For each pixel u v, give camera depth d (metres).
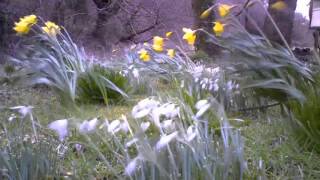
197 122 0.55
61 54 1.25
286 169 0.62
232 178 0.51
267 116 0.91
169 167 0.47
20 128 0.61
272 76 0.75
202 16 0.86
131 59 1.72
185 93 0.92
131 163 0.43
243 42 0.79
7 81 1.45
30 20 1.10
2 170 0.52
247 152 0.69
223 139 0.54
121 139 0.63
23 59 1.60
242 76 0.82
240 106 0.99
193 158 0.48
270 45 0.79
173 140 0.48
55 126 0.44
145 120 0.60
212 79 1.09
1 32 2.72
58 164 0.60
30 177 0.53
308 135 0.71
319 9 2.66
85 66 1.29
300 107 0.74
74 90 1.09
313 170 0.62
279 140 0.77
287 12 2.93
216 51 2.59
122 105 1.16
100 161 0.64
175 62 1.54
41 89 1.37
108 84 1.20
